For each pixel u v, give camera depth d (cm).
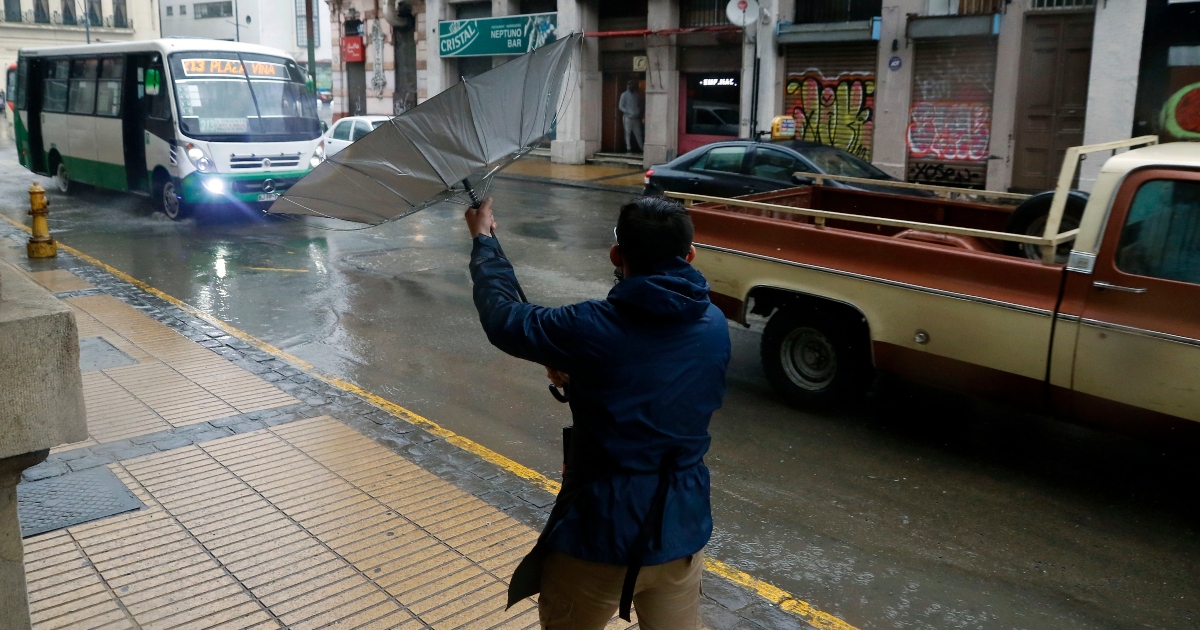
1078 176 1638
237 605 386
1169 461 587
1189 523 504
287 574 411
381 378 725
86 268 1091
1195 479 561
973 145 1789
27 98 1967
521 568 262
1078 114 1645
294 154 1519
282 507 477
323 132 1589
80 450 546
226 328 854
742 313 673
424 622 375
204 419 604
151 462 532
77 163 1798
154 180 1532
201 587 400
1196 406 475
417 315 916
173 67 1442
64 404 240
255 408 628
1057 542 480
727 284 675
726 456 585
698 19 2277
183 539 442
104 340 786
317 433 586
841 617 407
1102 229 505
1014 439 620
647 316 249
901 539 480
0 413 229
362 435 586
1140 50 1540
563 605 263
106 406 624
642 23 2402
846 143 2000
